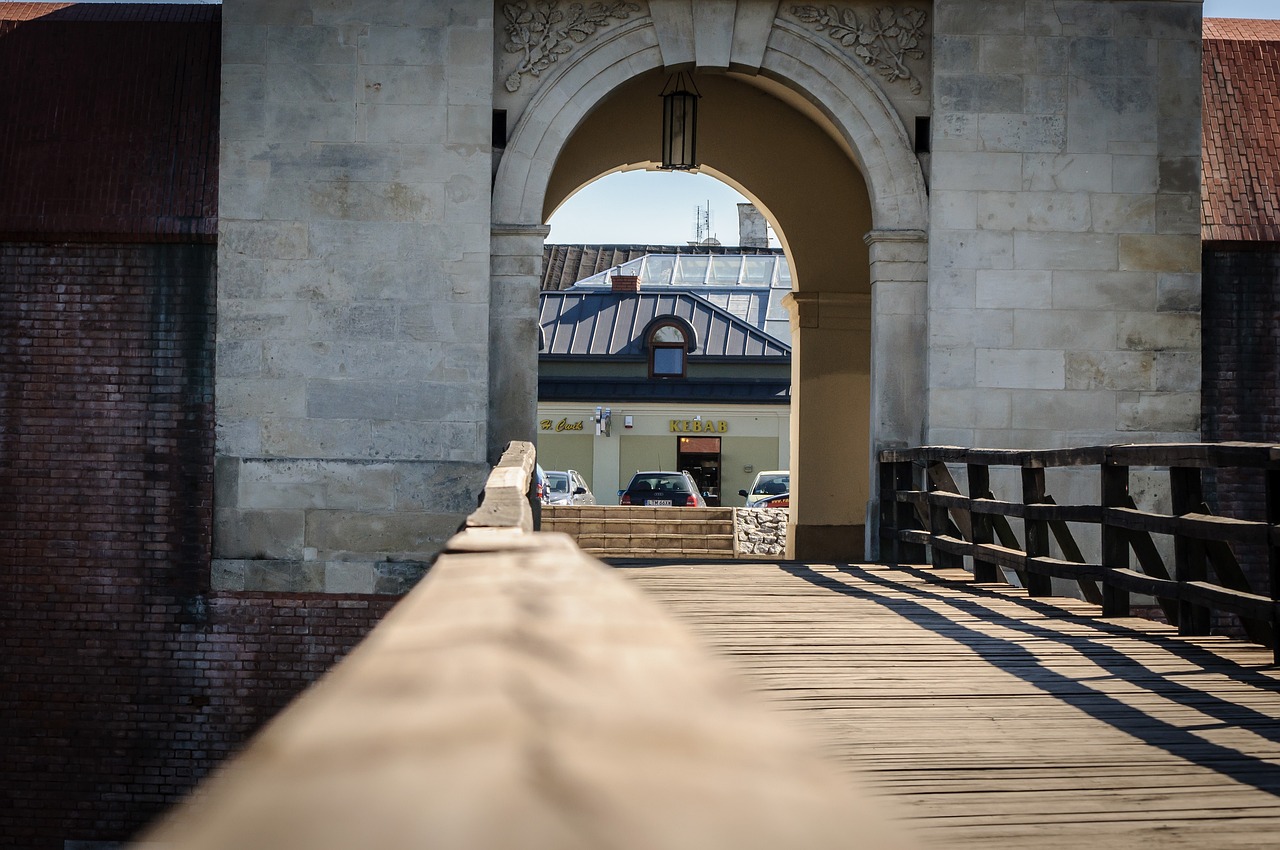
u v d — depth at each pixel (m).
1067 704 7.77
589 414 53.56
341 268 16.75
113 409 16.73
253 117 16.78
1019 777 6.06
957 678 8.59
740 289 57.75
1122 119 17.20
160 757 16.38
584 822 0.49
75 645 16.50
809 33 17.28
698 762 0.56
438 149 16.84
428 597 1.05
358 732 0.58
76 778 16.39
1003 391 17.08
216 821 0.50
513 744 0.56
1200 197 17.31
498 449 16.92
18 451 16.69
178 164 17.00
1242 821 5.34
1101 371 17.12
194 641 16.45
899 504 16.77
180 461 16.67
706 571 15.47
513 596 0.99
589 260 62.44
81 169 16.97
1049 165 17.14
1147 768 6.24
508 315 16.92
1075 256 17.12
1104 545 11.62
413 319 16.75
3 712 16.47
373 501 16.61
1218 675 8.68
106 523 16.61
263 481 16.56
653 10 17.16
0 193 16.80
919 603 12.34
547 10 17.14
